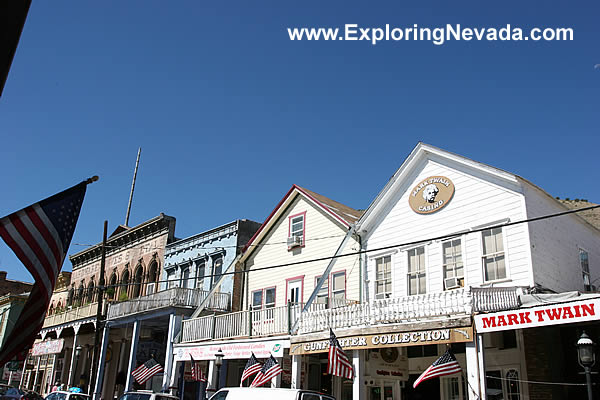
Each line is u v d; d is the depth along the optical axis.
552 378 13.91
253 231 27.75
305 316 17.59
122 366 31.86
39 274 5.76
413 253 18.20
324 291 21.31
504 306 12.38
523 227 15.44
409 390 17.55
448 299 13.70
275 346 18.39
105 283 37.00
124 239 36.12
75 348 32.28
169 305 24.03
